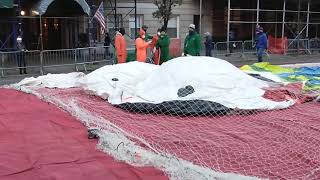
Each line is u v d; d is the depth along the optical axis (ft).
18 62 58.49
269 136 19.93
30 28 78.74
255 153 17.74
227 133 20.39
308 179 15.20
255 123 22.20
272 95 27.40
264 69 39.81
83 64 61.52
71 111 24.50
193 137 19.79
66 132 20.80
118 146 17.90
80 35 75.82
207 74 26.32
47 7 64.34
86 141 19.34
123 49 51.39
